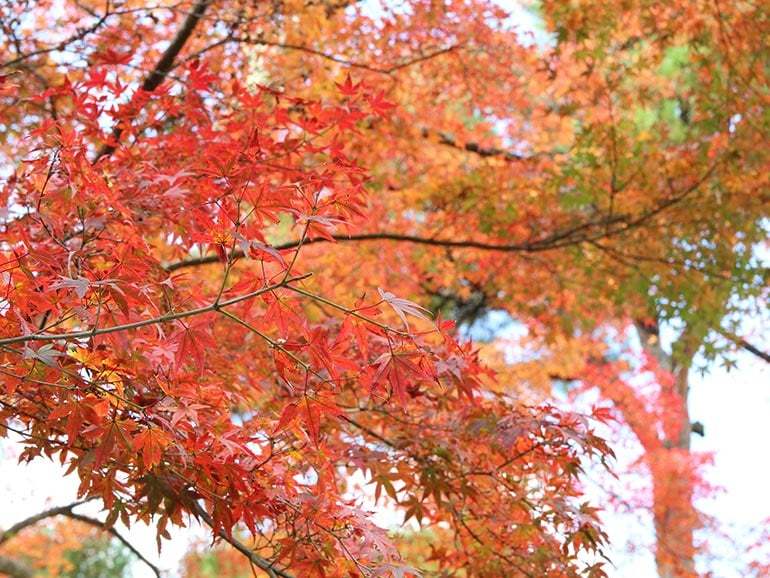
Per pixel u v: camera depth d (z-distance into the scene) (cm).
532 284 848
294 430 295
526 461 417
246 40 620
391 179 787
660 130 770
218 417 296
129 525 292
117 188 344
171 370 295
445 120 787
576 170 739
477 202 778
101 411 255
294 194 284
